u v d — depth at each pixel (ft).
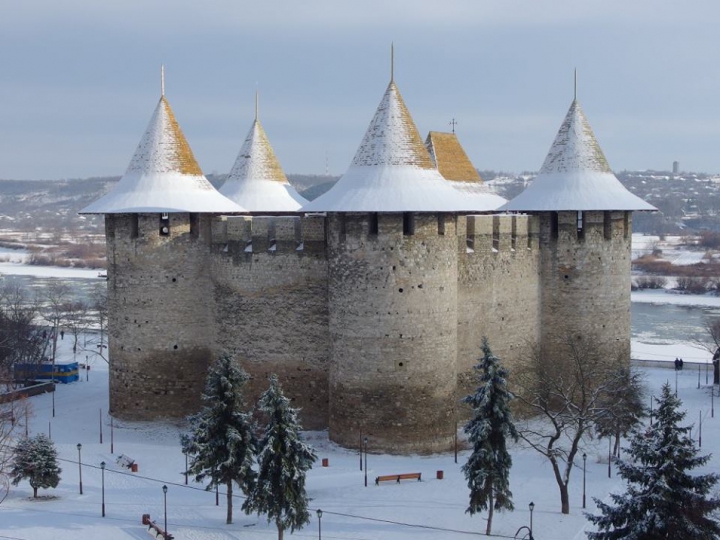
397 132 209.87
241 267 230.68
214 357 236.22
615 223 244.22
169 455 211.00
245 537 161.79
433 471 196.54
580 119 248.52
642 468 140.05
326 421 227.20
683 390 296.30
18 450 190.90
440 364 208.74
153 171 232.53
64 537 160.76
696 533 134.51
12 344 340.39
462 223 228.63
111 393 237.86
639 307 591.78
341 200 205.16
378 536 161.58
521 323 242.58
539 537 161.68
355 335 206.90
